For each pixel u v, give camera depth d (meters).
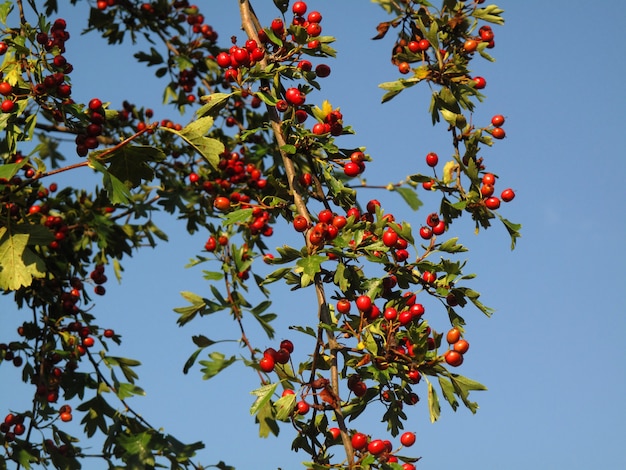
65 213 6.82
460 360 3.87
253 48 4.65
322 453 4.25
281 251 4.11
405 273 4.26
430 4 5.18
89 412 6.24
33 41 5.09
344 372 4.37
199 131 4.69
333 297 4.30
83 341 6.50
